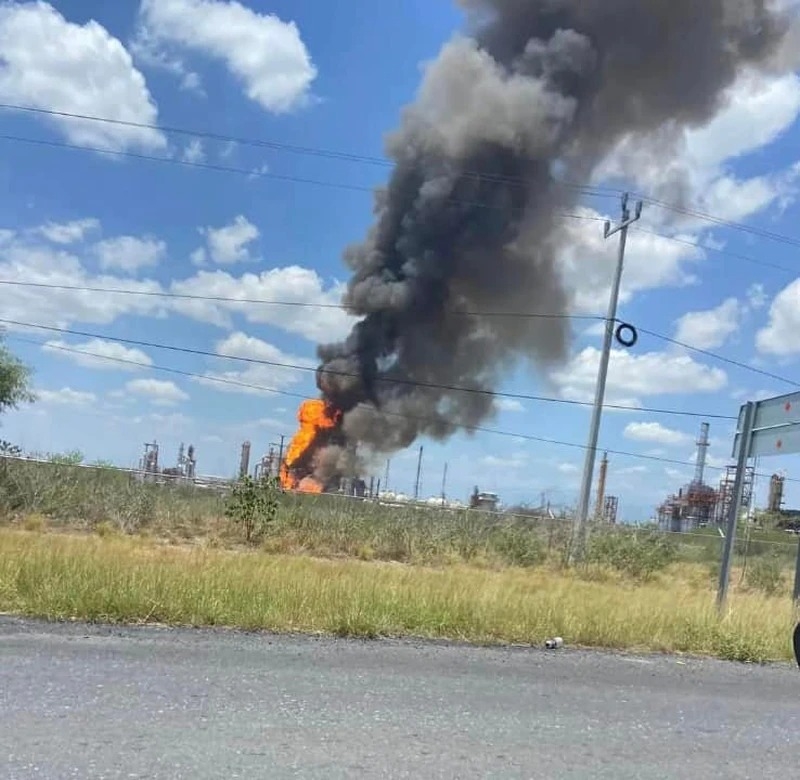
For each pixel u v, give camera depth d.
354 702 5.47
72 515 19.62
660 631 8.78
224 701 5.29
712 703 6.21
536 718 5.43
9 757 4.12
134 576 8.40
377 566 15.45
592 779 4.36
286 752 4.44
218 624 7.71
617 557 21.75
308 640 7.38
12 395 27.58
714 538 26.72
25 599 7.75
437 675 6.41
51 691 5.24
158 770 4.07
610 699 6.10
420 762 4.43
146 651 6.47
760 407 11.27
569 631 8.47
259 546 19.06
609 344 23.84
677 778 4.46
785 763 4.84
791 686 7.12
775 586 19.83
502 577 14.72
